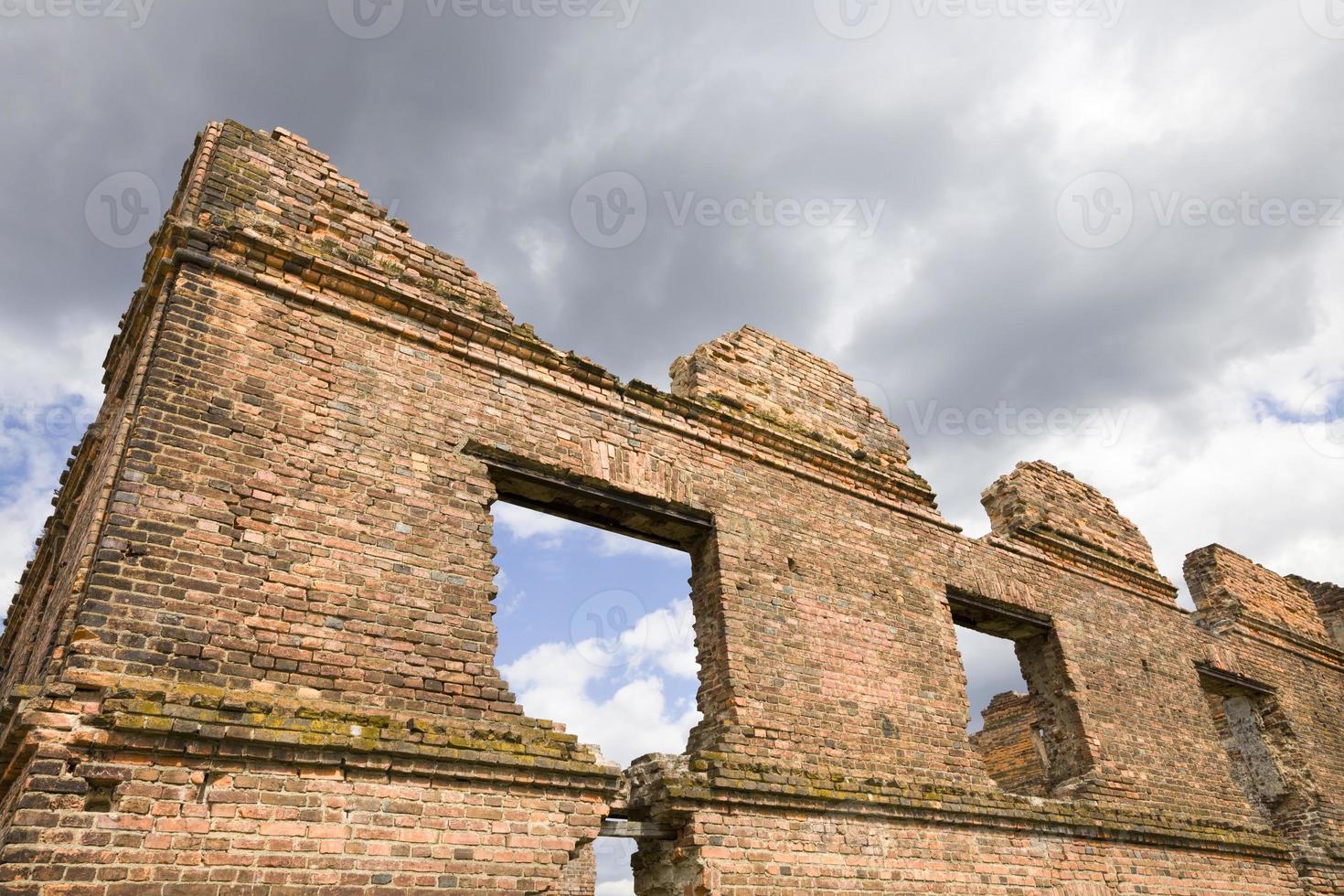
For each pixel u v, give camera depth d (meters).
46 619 7.01
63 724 4.77
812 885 7.21
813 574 9.12
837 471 10.13
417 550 6.63
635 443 8.51
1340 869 13.45
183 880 4.78
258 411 6.38
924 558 10.39
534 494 7.96
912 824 8.16
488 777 5.96
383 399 7.07
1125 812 10.16
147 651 5.22
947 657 9.73
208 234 6.72
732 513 8.84
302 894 5.06
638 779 7.44
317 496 6.37
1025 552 11.84
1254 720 15.24
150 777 4.91
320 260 7.15
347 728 5.58
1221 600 15.84
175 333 6.27
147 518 5.57
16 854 4.41
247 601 5.73
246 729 5.22
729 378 9.86
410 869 5.43
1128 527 14.10
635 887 7.27
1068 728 10.98
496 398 7.76
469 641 6.54
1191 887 10.23
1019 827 8.93
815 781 7.67
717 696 7.96
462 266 8.25
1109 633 12.25
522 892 5.75
